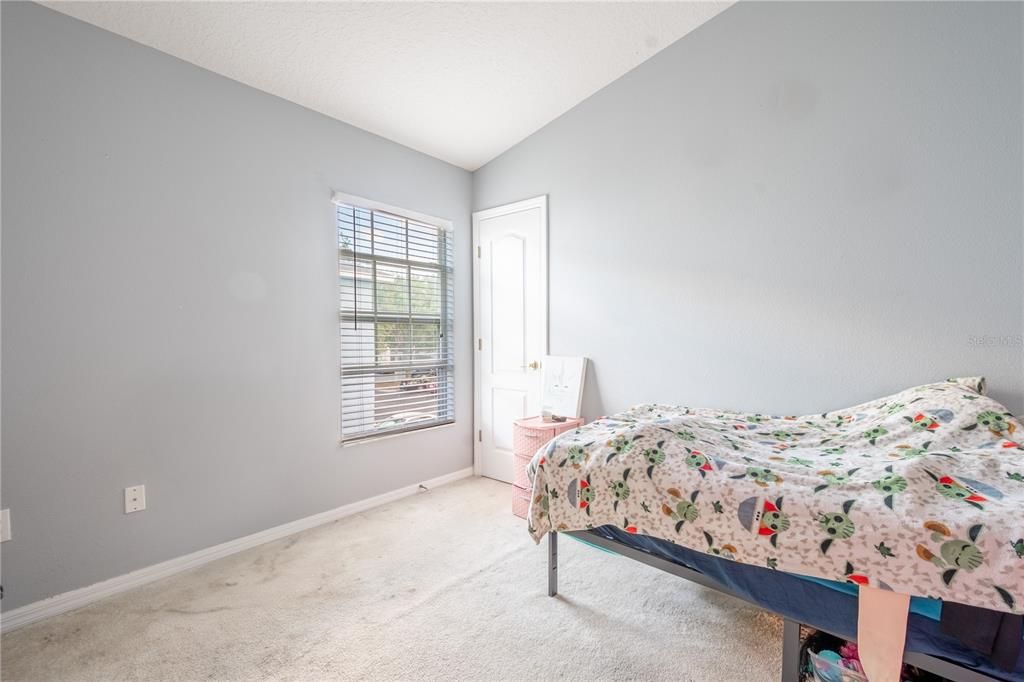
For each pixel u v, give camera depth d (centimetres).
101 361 178
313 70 217
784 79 206
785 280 207
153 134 190
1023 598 86
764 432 183
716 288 228
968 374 167
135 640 152
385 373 283
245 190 219
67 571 170
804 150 201
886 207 182
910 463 120
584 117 276
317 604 173
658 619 163
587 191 277
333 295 255
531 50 228
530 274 305
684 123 237
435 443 313
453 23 201
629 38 231
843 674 115
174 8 172
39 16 163
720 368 227
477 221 337
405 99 249
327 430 253
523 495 255
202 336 205
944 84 170
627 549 153
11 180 158
